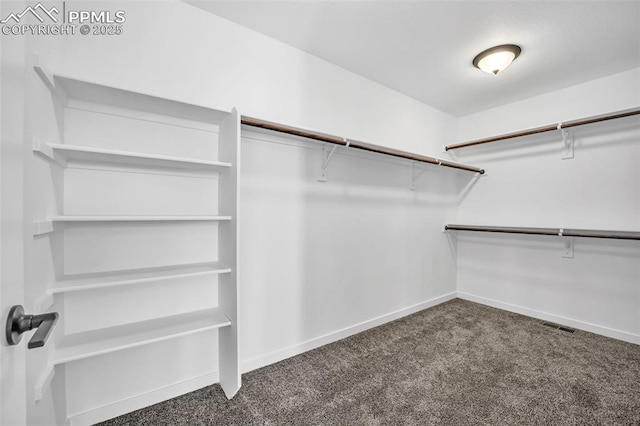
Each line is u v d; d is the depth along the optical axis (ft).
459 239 11.49
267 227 6.47
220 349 5.73
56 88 3.80
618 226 7.87
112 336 4.38
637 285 7.68
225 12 5.61
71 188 4.41
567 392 5.46
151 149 5.09
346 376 6.00
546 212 9.20
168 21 5.19
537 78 8.22
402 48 6.82
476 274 11.03
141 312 5.02
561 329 8.47
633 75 7.62
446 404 5.13
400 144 9.29
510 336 7.97
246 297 6.19
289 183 6.81
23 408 1.99
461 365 6.43
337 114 7.65
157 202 5.15
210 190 5.68
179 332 4.55
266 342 6.49
